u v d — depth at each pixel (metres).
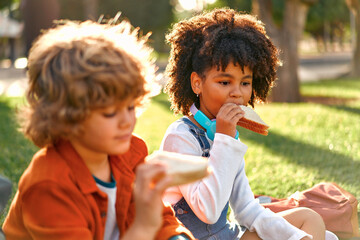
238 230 2.19
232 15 2.26
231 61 2.05
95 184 1.50
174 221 1.79
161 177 1.27
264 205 2.69
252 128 2.09
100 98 1.32
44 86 1.36
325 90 13.95
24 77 17.48
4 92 12.42
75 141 1.46
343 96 12.32
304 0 10.46
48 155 1.49
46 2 6.81
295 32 10.70
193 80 2.20
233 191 2.20
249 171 4.05
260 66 2.17
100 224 1.52
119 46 1.44
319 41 52.31
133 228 1.28
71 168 1.48
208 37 2.13
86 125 1.37
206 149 2.10
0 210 1.53
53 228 1.41
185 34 2.27
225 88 2.09
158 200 1.27
